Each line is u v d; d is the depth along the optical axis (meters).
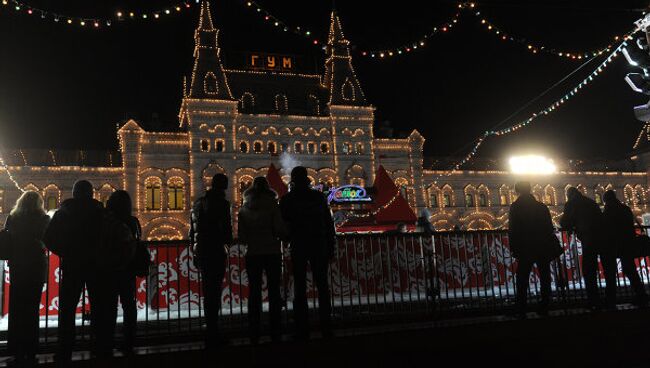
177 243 8.60
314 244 7.58
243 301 9.96
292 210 7.64
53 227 6.67
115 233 6.85
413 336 7.80
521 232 8.98
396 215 22.11
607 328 9.00
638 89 12.33
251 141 44.59
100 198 40.53
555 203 52.66
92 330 7.34
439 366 7.84
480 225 50.56
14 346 6.84
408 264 9.68
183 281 9.65
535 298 10.86
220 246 7.38
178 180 42.44
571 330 8.74
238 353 6.95
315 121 46.53
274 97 47.41
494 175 51.75
